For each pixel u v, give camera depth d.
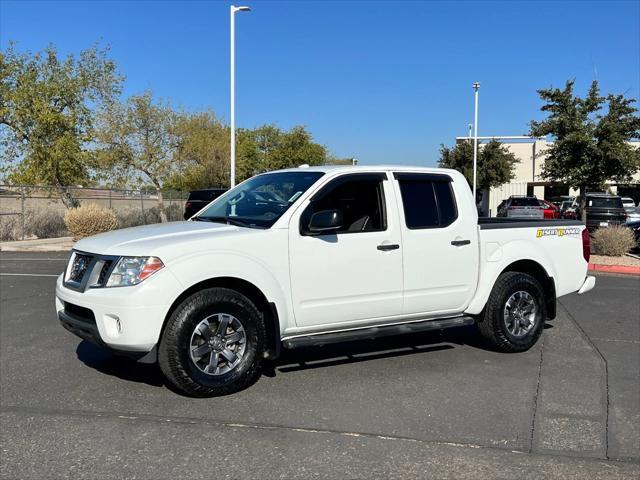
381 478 3.58
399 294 5.63
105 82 25.84
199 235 4.87
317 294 5.20
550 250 6.71
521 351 6.39
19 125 24.23
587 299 9.73
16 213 21.67
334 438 4.13
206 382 4.76
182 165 32.03
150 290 4.46
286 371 5.63
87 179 26.23
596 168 15.57
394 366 5.85
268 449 3.94
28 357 6.00
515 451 3.99
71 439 4.05
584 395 5.08
